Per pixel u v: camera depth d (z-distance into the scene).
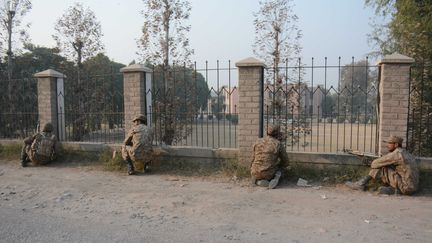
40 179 7.67
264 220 5.08
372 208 5.54
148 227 4.84
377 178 6.46
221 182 7.22
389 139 6.42
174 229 4.76
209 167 8.03
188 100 11.24
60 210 5.61
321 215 5.26
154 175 7.88
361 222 4.95
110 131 9.80
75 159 9.28
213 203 5.89
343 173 7.01
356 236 4.46
